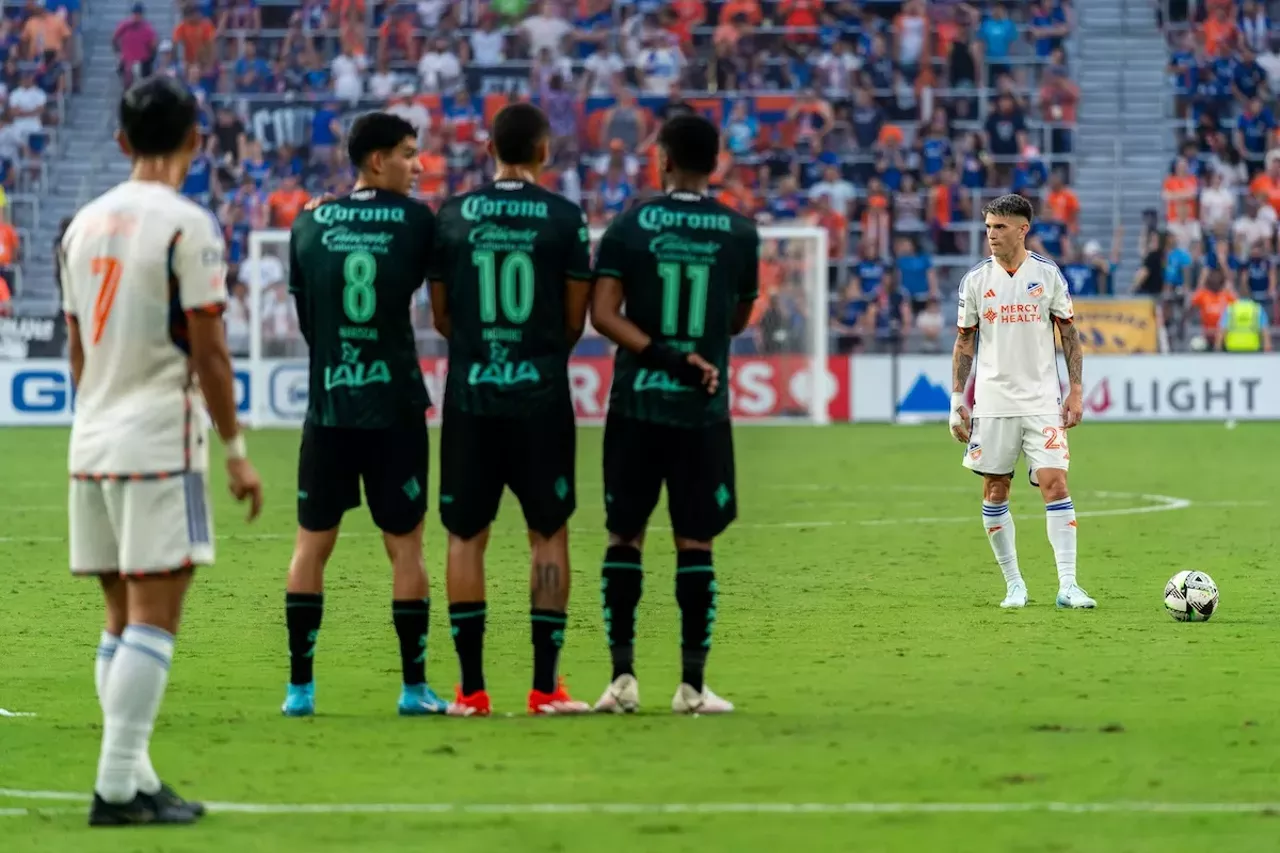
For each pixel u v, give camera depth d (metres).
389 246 26.06
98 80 133.12
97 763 23.55
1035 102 132.62
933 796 20.80
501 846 18.67
